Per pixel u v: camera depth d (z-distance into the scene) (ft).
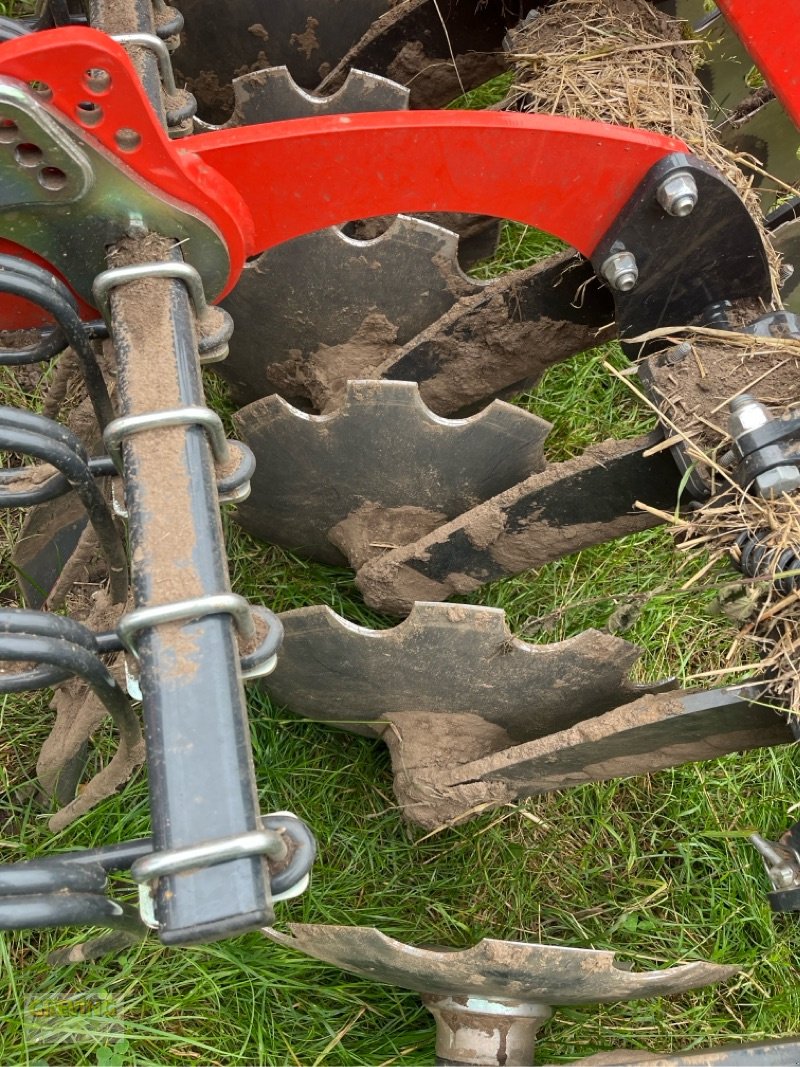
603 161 5.65
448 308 7.64
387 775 7.83
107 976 6.70
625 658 6.27
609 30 7.29
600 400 10.02
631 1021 7.23
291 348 7.95
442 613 6.04
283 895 3.42
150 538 3.76
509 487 7.21
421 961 5.14
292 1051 6.71
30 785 7.24
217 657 3.52
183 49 8.63
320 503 7.37
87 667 3.99
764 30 6.09
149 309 4.41
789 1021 7.41
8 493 4.84
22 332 5.58
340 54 8.77
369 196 5.57
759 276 6.27
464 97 11.09
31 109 3.96
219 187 4.87
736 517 5.53
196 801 3.26
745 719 5.57
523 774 6.49
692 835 8.04
